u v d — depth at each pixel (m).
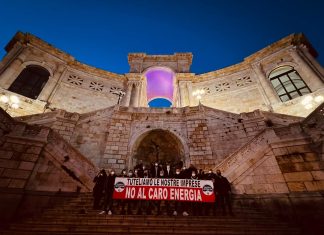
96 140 13.61
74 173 8.87
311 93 16.67
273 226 5.73
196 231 5.12
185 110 15.47
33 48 21.12
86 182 9.00
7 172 7.34
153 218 5.94
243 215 6.61
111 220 5.73
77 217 5.95
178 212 6.84
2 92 16.16
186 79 24.89
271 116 12.99
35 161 7.85
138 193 6.70
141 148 15.80
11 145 7.89
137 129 14.54
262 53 23.11
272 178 8.00
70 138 13.02
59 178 8.36
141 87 24.98
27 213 6.77
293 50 21.02
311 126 8.03
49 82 20.08
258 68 22.38
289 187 7.45
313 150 7.62
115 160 12.88
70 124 13.50
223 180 7.13
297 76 19.61
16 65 18.81
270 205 7.27
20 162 7.67
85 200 7.57
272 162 8.29
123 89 24.31
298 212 6.70
